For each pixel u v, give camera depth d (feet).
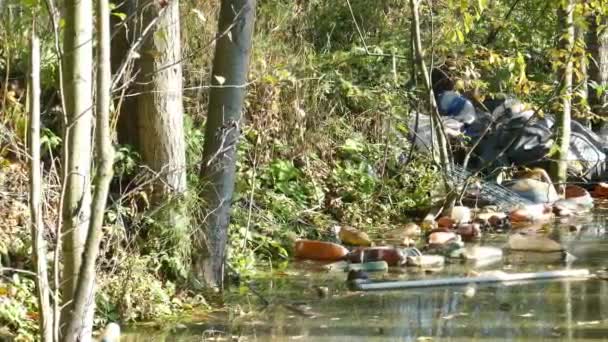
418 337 23.95
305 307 27.61
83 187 15.03
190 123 36.24
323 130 46.19
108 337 23.07
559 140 48.70
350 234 38.55
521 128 45.60
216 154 28.02
